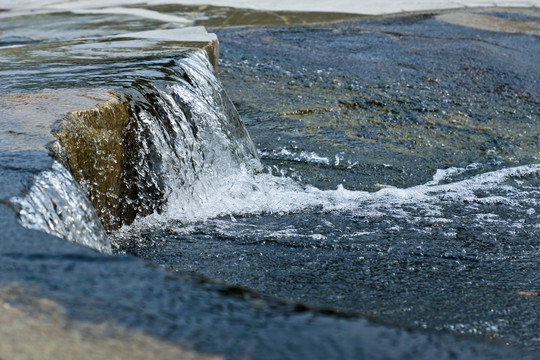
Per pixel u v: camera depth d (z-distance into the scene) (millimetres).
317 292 2777
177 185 3938
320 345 1273
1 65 4781
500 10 10797
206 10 10570
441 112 6355
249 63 7457
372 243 3490
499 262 3273
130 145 3689
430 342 1307
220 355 1246
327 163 5160
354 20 9914
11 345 1286
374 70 7367
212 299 1461
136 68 4508
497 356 1294
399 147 5586
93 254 1686
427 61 7727
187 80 4598
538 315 2570
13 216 1981
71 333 1327
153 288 1507
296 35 8766
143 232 3584
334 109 6309
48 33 8680
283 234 3596
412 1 11641
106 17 9891
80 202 2494
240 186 4426
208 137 4402
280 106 6297
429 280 2967
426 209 4230
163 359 1237
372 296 2746
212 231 3631
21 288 1501
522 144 5746
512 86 7074
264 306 1435
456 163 5312
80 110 3283
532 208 4328
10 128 2973
